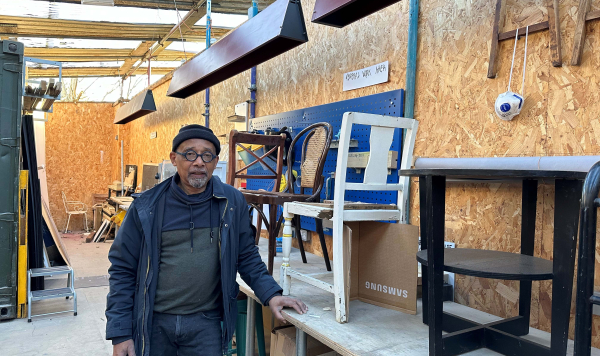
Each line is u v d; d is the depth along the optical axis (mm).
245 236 1751
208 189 1611
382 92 2604
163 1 4508
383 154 1914
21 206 3521
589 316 890
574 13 1679
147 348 1452
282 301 1740
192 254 1537
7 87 3340
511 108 1823
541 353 1363
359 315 1830
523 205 1719
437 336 1364
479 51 2045
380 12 2662
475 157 2029
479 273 1282
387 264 1920
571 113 1687
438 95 2256
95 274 5012
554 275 1308
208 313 1594
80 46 6133
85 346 2918
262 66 4094
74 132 9617
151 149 7875
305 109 3320
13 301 3422
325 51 3176
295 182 3324
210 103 5453
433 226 1345
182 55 7051
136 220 1531
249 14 3395
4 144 3354
